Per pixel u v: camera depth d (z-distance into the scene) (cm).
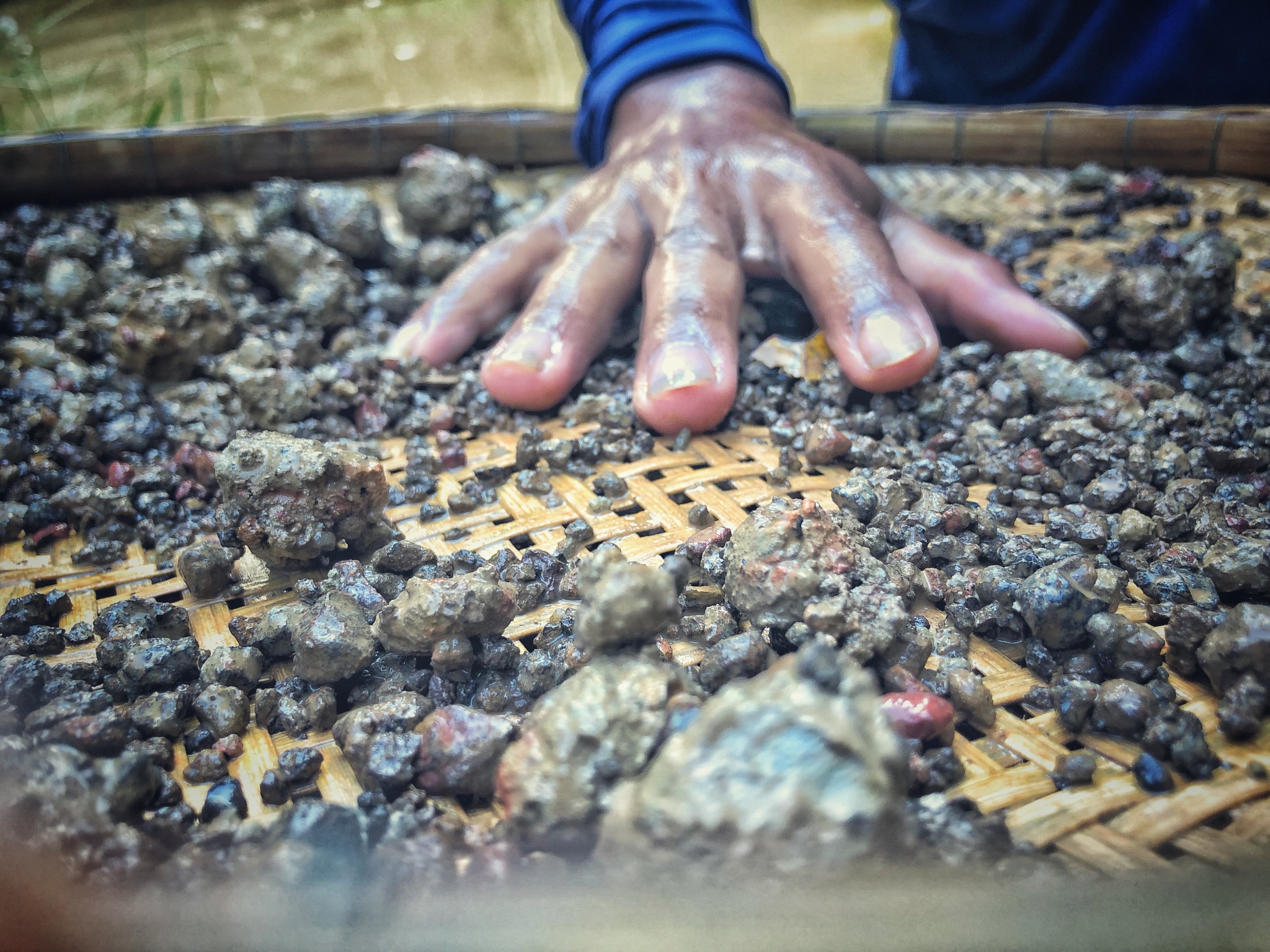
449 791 12
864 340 19
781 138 24
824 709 9
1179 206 27
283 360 22
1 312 23
